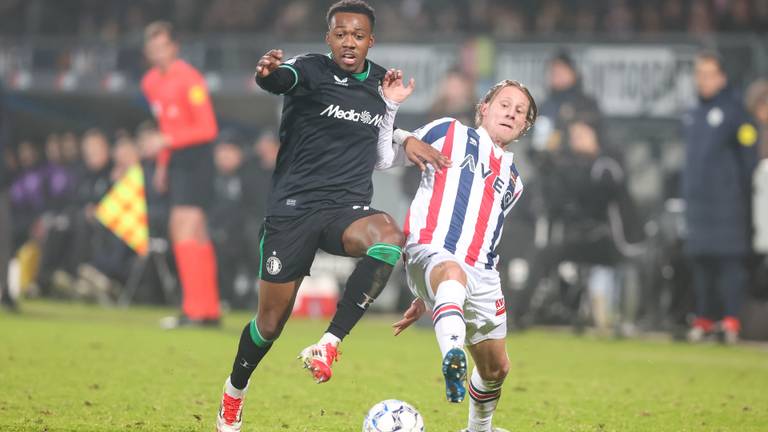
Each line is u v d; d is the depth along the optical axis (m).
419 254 17.11
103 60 61.81
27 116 63.62
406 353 33.91
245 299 54.16
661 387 27.20
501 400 23.73
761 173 44.16
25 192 59.69
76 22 73.94
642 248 43.31
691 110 42.78
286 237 17.62
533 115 18.28
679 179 50.38
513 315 44.69
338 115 17.86
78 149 61.19
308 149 17.88
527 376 28.78
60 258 57.62
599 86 52.09
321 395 23.55
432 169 17.80
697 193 42.38
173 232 40.25
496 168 17.77
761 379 29.94
